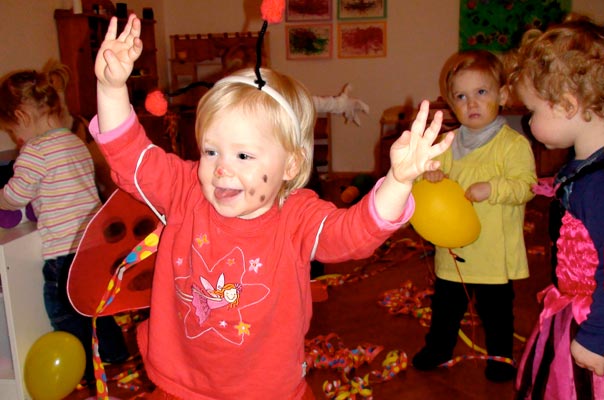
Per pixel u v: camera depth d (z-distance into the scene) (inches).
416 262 131.6
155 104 43.8
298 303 42.7
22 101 83.6
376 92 226.7
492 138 78.2
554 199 53.4
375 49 223.0
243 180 38.3
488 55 79.3
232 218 42.1
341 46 224.8
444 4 215.0
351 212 38.1
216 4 229.1
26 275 78.7
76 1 150.2
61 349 77.9
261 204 39.7
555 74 48.2
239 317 42.4
